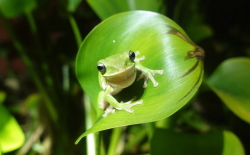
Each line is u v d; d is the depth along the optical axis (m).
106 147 0.30
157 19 0.20
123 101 0.20
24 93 0.43
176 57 0.20
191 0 0.28
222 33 0.39
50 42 0.33
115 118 0.19
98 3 0.24
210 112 0.34
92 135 0.23
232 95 0.24
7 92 0.42
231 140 0.22
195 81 0.18
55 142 0.29
